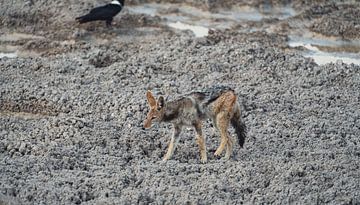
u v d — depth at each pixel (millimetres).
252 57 32562
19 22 39688
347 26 39500
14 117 27438
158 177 22266
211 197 21078
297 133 25766
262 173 22672
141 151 24328
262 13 41906
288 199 21062
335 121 26969
